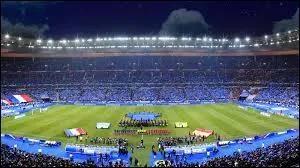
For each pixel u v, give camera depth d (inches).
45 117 3673.7
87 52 6628.9
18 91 5561.0
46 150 2335.1
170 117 3644.2
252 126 3112.7
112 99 5398.6
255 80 5880.9
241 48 6550.2
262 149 1859.0
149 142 2517.2
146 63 6589.6
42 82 5915.4
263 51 6358.3
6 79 5920.3
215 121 3376.0
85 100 5364.2
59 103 5132.9
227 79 6018.7
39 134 2807.6
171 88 5767.7
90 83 5925.2
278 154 1620.3
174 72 6284.5
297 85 5506.9
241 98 5477.4
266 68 6166.3
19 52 6412.4
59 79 6043.3
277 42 6210.6
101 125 3036.4
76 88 5767.7
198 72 6274.6
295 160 1555.1
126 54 6628.9
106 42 6653.5
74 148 2272.4
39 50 6555.1
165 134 2780.5
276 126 3117.6
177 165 1695.4
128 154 2201.0
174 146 2300.7
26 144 2492.6
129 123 3152.1
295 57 6254.9
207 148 2250.2
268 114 3774.6
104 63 6565.0
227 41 6550.2
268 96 5300.2
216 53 6545.3
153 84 5895.7
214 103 5059.1
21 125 3193.9
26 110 4274.1
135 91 5664.4
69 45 6643.7
